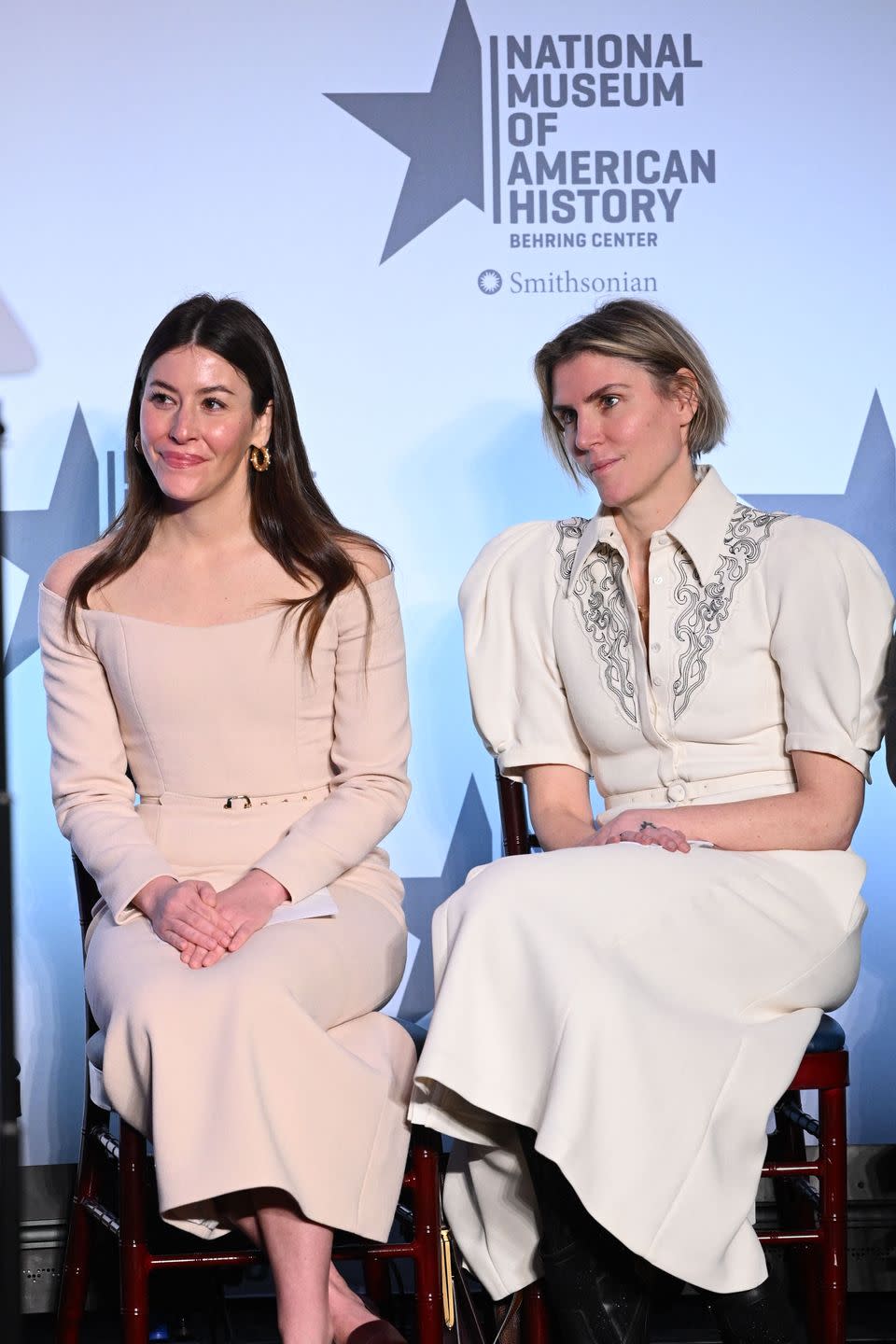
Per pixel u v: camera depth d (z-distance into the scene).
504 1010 4.54
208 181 6.66
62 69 6.61
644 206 6.76
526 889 4.62
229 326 5.29
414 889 6.76
